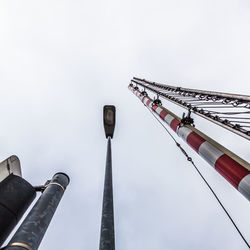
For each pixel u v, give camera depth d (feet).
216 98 36.65
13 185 18.04
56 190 20.47
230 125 29.35
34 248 13.89
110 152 28.99
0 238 14.67
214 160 29.60
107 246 10.78
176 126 47.44
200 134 36.35
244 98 28.09
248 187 22.76
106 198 15.31
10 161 19.90
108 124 42.80
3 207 15.93
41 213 16.60
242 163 25.31
